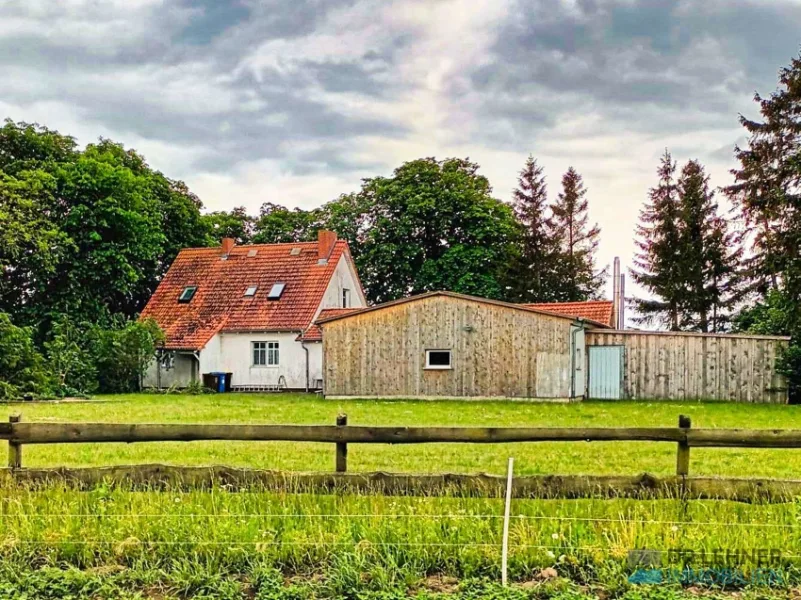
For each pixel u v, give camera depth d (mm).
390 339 33156
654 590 6285
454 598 6113
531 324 31469
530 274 61844
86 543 7152
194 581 6523
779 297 36750
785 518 7477
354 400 31953
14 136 41656
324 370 33688
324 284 41750
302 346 39156
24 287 39156
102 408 25172
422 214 51844
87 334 37062
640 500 8086
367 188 56500
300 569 6836
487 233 51781
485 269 52406
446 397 32344
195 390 37344
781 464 13016
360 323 33531
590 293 66062
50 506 8062
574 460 13180
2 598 6172
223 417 21625
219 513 7855
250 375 39969
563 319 31000
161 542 7156
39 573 6609
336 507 7988
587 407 27469
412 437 8516
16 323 37688
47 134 43531
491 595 6180
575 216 67000
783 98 41750
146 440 8703
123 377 37562
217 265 44875
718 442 8203
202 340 39594
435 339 32625
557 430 8406
